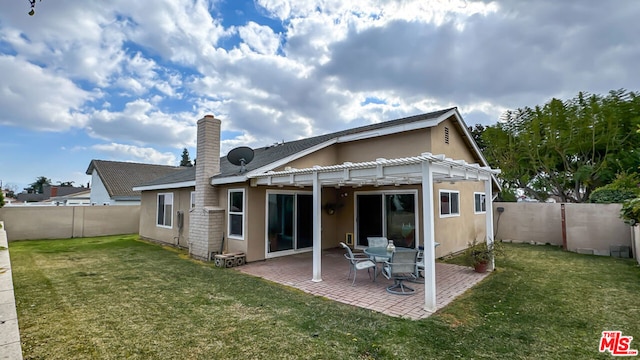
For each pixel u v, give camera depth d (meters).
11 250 11.25
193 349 3.85
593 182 17.28
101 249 11.75
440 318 4.96
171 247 12.27
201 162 10.23
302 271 8.20
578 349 3.99
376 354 3.76
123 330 4.38
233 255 8.86
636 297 6.11
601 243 11.15
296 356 3.69
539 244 13.62
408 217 9.77
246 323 4.66
